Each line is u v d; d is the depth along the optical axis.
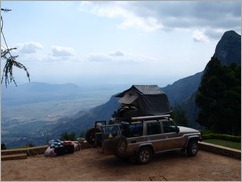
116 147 11.91
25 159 13.95
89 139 14.13
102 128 12.16
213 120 36.53
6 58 11.12
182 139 13.91
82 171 11.97
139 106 13.61
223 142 18.75
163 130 13.48
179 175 11.33
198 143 15.68
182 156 14.24
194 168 12.23
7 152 14.25
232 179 10.84
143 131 12.87
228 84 37.25
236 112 35.84
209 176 11.19
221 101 36.12
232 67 39.75
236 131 37.44
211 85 37.12
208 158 13.81
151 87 14.83
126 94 14.71
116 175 11.40
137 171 11.88
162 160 13.52
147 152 12.90
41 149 15.08
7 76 11.15
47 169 12.30
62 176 11.34
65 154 14.76
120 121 13.22
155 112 13.85
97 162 13.29
